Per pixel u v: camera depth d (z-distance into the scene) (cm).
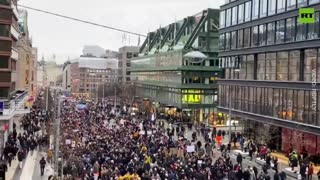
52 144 5284
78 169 3509
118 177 3148
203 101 9625
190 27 11112
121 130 5528
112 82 18212
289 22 5494
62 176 3362
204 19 10088
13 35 6297
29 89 11819
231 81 7138
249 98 6512
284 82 5572
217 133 6569
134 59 14988
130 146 4369
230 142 5650
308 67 5144
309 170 4034
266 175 3597
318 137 5003
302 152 5038
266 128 6131
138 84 13938
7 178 3875
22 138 5138
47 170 4238
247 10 6606
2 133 5244
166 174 3269
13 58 6397
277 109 5741
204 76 9669
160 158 3922
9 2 5619
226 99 7325
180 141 5025
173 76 10138
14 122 7031
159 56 11494
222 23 7544
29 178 3922
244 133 6706
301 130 5172
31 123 6562
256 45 6309
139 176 3281
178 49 9906
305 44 5125
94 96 16200
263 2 6125
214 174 3519
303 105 5191
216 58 9806
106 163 3578
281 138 5772
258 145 5812
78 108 8938
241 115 6719
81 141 4938
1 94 5638
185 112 9544
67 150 4325
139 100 12838
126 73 19475
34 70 16112
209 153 5072
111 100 14200
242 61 6806
